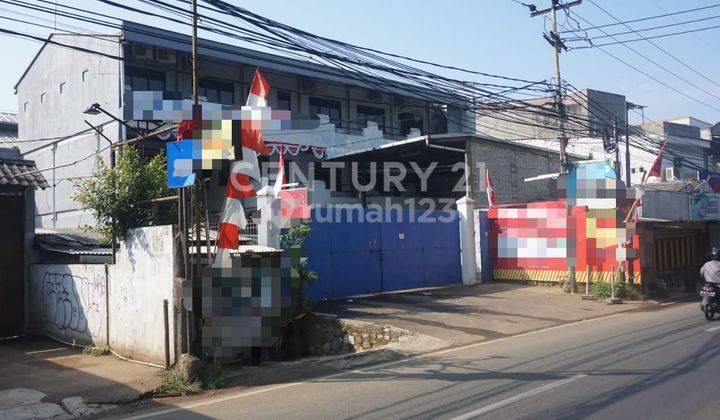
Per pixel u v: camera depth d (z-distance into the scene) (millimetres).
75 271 12070
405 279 18062
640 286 17719
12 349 11961
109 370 9359
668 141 36250
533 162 25750
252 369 9500
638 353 9344
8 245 13594
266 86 9664
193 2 9406
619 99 39250
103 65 22781
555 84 19641
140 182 10750
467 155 23047
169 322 9250
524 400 6805
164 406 7488
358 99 31266
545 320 13734
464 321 13375
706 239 21062
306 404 7129
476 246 20156
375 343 12180
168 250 9344
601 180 19594
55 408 7453
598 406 6449
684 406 6371
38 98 27734
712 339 10469
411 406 6801
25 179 13609
